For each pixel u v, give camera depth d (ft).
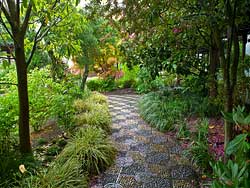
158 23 7.24
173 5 6.57
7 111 9.64
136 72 29.53
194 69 16.38
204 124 10.64
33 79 12.36
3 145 8.77
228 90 7.04
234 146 4.32
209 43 13.00
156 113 14.76
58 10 8.54
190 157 9.38
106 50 24.13
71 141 9.78
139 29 7.29
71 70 22.03
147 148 10.87
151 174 8.50
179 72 15.53
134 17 6.49
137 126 14.30
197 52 16.08
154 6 6.09
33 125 12.64
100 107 16.20
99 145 9.38
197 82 15.98
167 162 9.40
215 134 10.59
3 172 7.19
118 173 8.59
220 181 4.43
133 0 6.21
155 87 21.98
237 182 3.94
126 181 8.06
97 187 7.73
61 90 13.75
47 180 6.80
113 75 31.48
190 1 6.48
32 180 6.78
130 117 16.44
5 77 11.70
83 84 21.72
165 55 14.61
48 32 9.17
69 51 9.98
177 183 7.87
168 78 20.84
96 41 19.67
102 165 8.76
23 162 7.85
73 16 8.96
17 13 7.66
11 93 10.61
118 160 9.64
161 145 11.19
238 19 6.79
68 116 12.36
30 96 11.75
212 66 13.94
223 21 6.22
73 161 7.84
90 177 8.27
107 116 14.29
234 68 7.02
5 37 8.62
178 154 10.11
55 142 11.02
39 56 15.90
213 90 13.48
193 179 8.09
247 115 4.86
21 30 7.87
